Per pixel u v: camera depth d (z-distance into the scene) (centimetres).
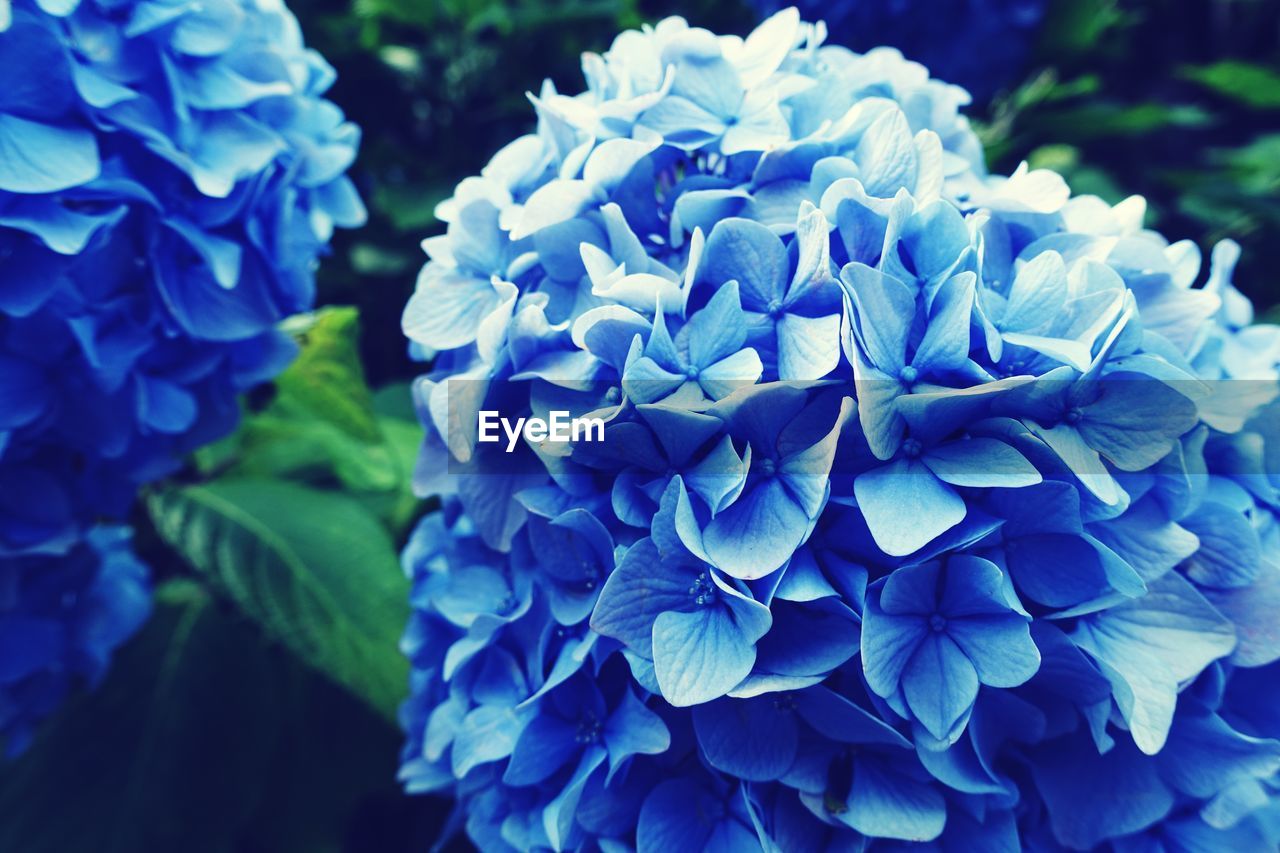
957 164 37
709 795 34
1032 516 32
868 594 32
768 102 35
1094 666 32
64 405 40
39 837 47
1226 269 38
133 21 38
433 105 61
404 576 46
